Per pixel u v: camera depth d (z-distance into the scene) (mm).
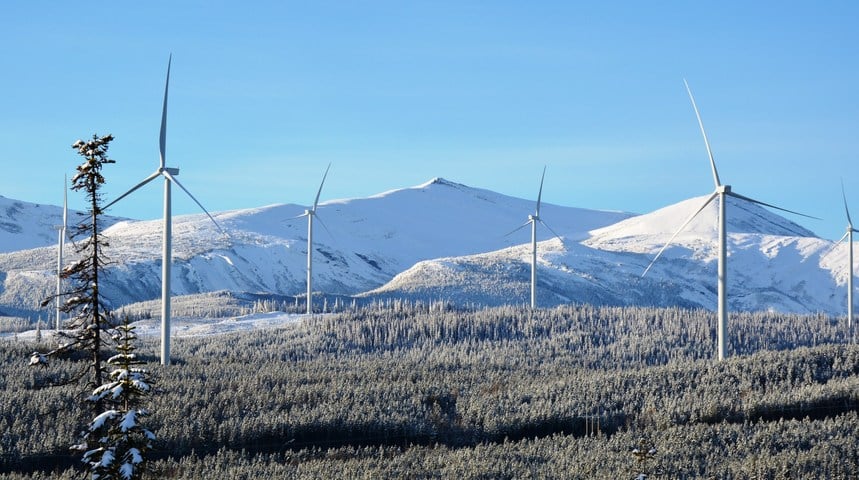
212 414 81188
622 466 66688
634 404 89375
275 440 78062
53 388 83438
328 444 79000
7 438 70625
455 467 68375
